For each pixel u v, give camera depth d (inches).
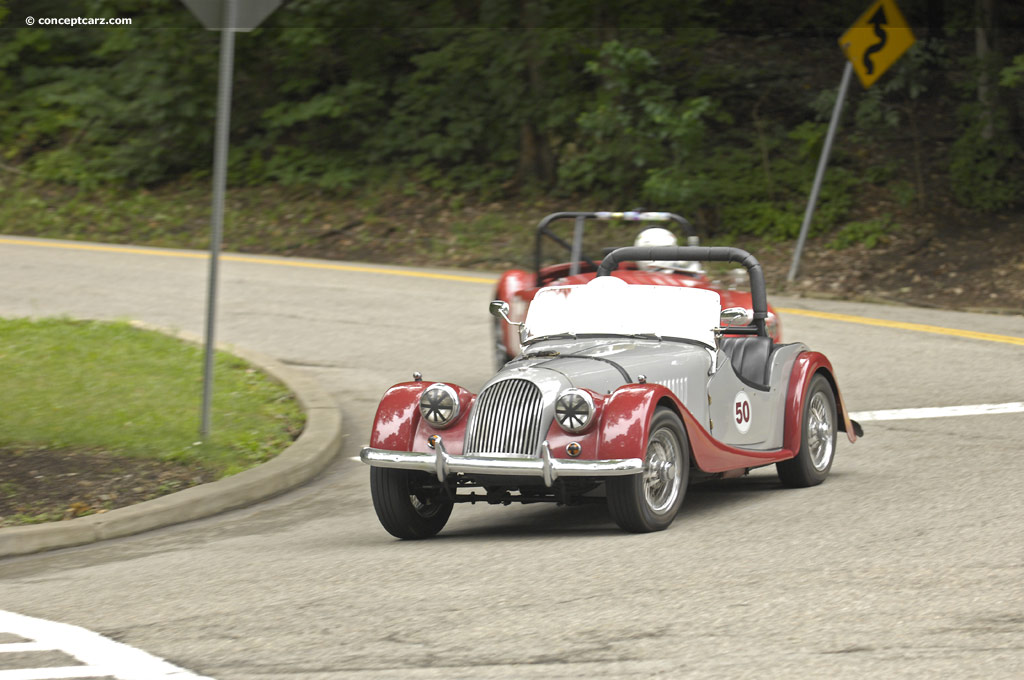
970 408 998.4
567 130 2172.7
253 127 2427.4
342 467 892.6
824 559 561.6
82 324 1282.0
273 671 433.1
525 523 724.7
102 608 536.4
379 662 437.7
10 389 986.1
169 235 2096.5
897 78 1994.3
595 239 1937.7
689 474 684.1
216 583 575.5
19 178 2341.3
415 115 2308.1
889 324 1409.9
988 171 1907.0
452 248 1959.9
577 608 495.8
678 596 507.2
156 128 2329.0
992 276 1646.2
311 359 1261.1
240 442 890.7
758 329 792.3
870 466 817.5
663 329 735.7
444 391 663.1
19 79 2593.5
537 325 756.0
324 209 2166.6
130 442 855.7
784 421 759.1
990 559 547.5
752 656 427.5
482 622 482.0
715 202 1959.9
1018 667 407.8
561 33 2070.6
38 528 689.0
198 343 1229.1
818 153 2007.9
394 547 651.5
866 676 404.2
